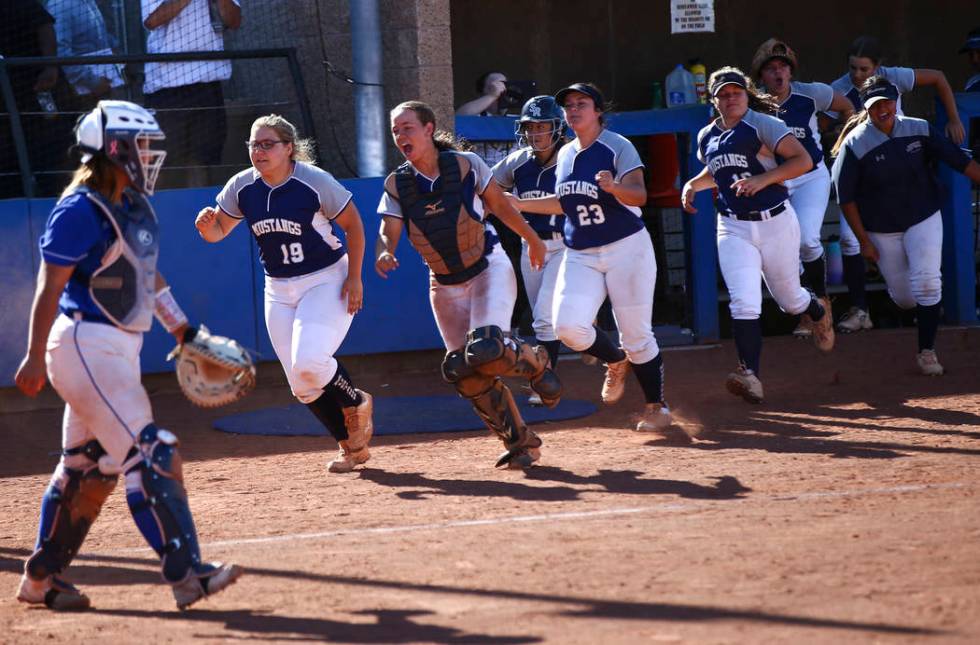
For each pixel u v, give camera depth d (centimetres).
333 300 1972
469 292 1933
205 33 3222
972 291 3569
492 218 3297
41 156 3103
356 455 2050
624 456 2031
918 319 2769
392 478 1961
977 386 2600
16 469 2264
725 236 2439
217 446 2380
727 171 2377
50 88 3131
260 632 1165
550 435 2281
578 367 3209
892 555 1277
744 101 2345
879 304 3888
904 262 2783
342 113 3300
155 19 3166
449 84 3198
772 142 2311
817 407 2448
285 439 2419
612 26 4122
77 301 1248
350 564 1401
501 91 3525
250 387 1326
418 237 1889
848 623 1052
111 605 1323
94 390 1240
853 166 2748
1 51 3145
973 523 1412
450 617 1165
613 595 1192
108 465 1307
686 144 3378
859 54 3347
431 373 3161
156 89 3172
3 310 2906
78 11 3338
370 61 3066
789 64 3055
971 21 4425
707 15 4141
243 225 3027
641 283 2152
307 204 1927
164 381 3075
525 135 2416
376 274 3073
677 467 1908
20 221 2911
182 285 2995
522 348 1903
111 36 3503
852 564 1251
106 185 1247
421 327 3108
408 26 3153
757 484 1742
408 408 2666
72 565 1514
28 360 1220
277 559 1455
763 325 3838
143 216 1273
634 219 2147
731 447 2066
